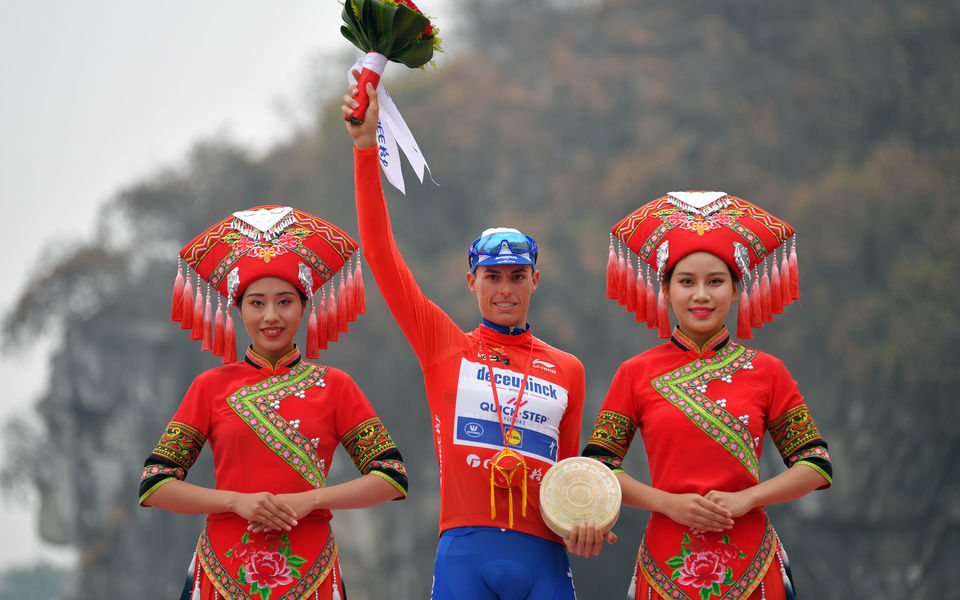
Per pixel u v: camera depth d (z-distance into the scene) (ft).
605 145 375.66
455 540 36.01
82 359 382.63
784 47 373.40
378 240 36.40
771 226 36.40
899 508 271.08
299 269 35.42
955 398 268.00
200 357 383.45
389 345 325.01
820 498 275.18
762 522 34.83
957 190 292.61
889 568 272.51
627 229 37.37
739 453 34.68
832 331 282.36
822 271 293.23
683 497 33.55
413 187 376.48
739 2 380.99
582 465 34.37
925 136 331.98
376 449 35.35
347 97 35.76
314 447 34.99
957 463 270.67
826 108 346.95
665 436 34.99
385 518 320.29
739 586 33.96
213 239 36.09
